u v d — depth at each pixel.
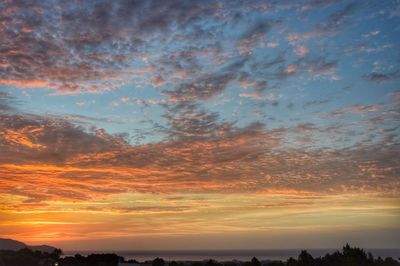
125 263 66.19
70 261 66.25
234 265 59.31
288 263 48.56
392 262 40.75
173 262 67.06
